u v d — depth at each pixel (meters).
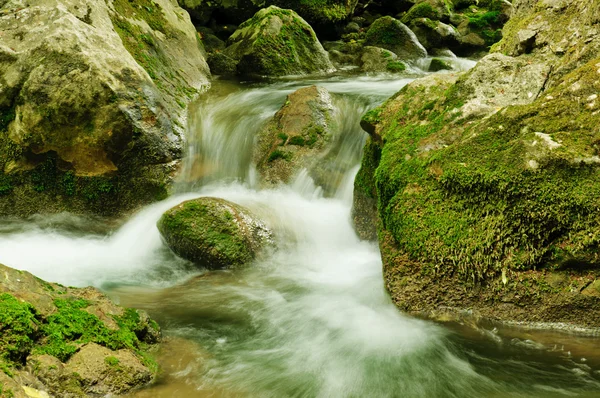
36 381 2.87
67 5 7.26
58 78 6.47
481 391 3.39
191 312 4.49
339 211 6.45
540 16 5.44
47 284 3.74
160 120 7.05
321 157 7.10
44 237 6.43
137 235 6.20
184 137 7.55
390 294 4.35
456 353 3.80
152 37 8.84
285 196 6.86
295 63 11.45
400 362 3.73
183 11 10.52
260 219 5.68
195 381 3.41
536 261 3.87
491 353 3.77
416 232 4.20
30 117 6.50
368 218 5.72
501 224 3.91
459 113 4.69
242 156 7.60
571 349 3.72
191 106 8.52
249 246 5.45
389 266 4.38
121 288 5.03
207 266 5.40
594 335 3.81
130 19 8.60
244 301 4.72
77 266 5.61
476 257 3.99
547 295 3.87
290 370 3.62
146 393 3.20
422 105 5.20
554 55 4.98
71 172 6.77
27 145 6.60
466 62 13.61
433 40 14.93
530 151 3.87
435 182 4.27
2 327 2.91
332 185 6.80
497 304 4.02
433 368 3.66
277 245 5.63
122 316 3.71
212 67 10.93
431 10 15.77
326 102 7.63
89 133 6.53
